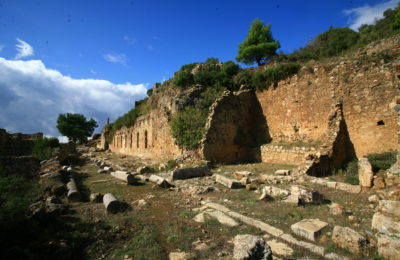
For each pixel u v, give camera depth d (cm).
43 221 589
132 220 637
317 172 1121
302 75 1584
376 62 1234
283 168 1362
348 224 562
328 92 1421
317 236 500
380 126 1189
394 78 1160
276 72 1750
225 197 830
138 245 499
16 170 1137
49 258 432
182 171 1197
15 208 537
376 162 973
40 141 2461
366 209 661
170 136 1919
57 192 898
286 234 521
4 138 2555
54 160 1552
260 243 397
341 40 2639
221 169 1430
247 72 1981
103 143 4916
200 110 1772
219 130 1691
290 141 1628
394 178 652
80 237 530
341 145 1270
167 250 480
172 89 2033
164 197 877
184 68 2242
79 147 5281
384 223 485
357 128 1270
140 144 2878
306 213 639
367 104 1243
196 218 641
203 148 1599
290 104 1652
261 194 849
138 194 934
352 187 858
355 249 437
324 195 817
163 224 610
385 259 412
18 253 418
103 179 1266
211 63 2169
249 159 1789
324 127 1427
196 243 502
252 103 1939
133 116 3191
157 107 2308
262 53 3294
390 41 1384
